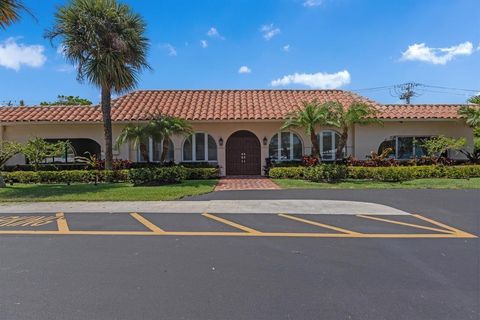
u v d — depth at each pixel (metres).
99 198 12.88
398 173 18.12
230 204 11.63
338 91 25.23
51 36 17.41
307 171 18.48
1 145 19.20
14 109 22.08
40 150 19.03
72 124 21.42
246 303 4.38
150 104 22.69
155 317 4.05
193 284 4.98
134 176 16.78
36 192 14.55
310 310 4.19
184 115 20.98
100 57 17.27
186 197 13.16
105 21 17.34
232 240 7.29
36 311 4.22
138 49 18.31
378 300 4.43
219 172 20.92
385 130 21.75
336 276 5.24
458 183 16.56
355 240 7.21
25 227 8.61
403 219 9.23
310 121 18.45
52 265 5.82
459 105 22.56
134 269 5.61
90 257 6.22
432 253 6.30
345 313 4.11
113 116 20.97
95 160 20.16
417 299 4.44
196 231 8.09
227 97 23.98
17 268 5.68
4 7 14.33
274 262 5.88
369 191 14.46
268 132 21.92
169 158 21.91
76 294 4.68
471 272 5.36
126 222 9.11
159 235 7.75
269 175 20.19
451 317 4.00
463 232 7.82
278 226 8.54
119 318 4.04
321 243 7.01
